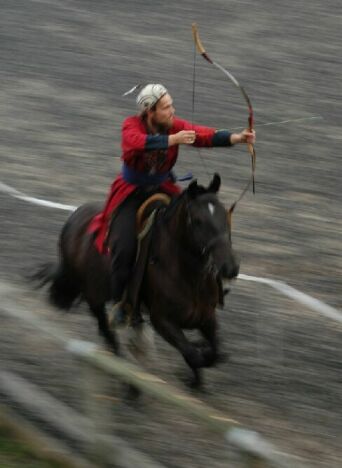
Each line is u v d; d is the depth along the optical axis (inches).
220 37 989.8
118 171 698.2
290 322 486.0
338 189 674.8
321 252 574.2
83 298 455.2
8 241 575.2
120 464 351.6
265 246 579.5
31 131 765.9
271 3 1096.2
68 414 383.9
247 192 662.5
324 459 367.6
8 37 968.3
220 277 369.4
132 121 390.9
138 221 398.0
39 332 468.4
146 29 1005.8
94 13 1048.8
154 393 317.7
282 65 924.6
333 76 904.9
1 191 653.3
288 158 727.1
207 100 835.4
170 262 384.5
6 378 415.2
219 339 399.9
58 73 888.3
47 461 361.1
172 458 365.1
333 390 421.7
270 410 401.7
